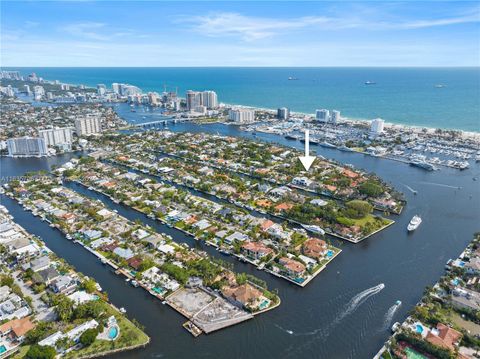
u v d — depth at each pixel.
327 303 173.50
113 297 176.75
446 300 168.50
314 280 191.75
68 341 144.75
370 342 149.88
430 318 156.75
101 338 148.62
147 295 178.50
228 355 144.00
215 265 197.50
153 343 148.38
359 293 180.75
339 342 150.12
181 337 151.88
